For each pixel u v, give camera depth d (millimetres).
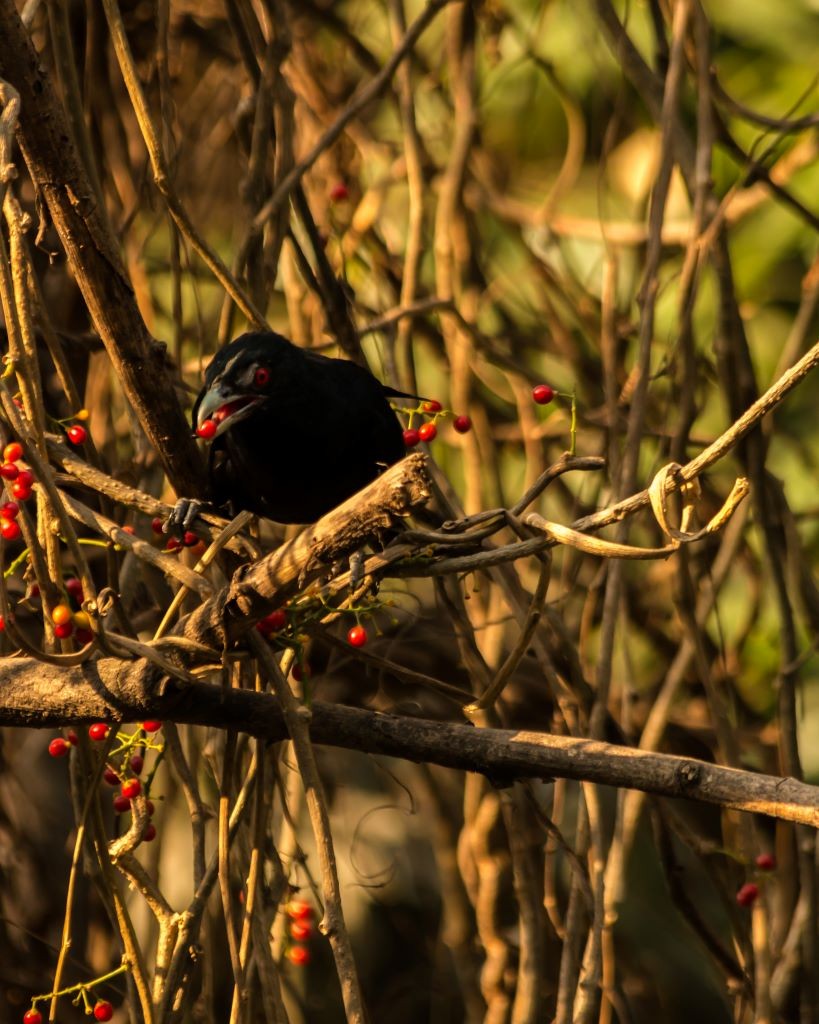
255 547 6379
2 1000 9859
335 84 11273
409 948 11617
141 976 6145
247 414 7359
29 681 5941
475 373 10188
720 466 11602
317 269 8570
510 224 11016
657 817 8438
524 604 8484
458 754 5918
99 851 6172
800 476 12562
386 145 11312
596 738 7887
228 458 7656
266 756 6738
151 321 9438
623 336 10469
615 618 8078
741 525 9203
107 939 9836
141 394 6637
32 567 6105
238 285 7387
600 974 7242
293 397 7469
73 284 9586
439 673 9852
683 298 8617
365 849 11523
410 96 9688
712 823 11547
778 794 5398
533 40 10930
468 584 10070
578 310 10914
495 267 12359
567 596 9672
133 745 6316
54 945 10227
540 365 12477
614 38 9258
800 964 8500
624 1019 8086
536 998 8234
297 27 10859
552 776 5812
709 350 11906
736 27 13156
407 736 5977
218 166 11164
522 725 10109
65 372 6590
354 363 8234
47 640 6059
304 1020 9578
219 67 11070
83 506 6285
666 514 5031
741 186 9242
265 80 8391
